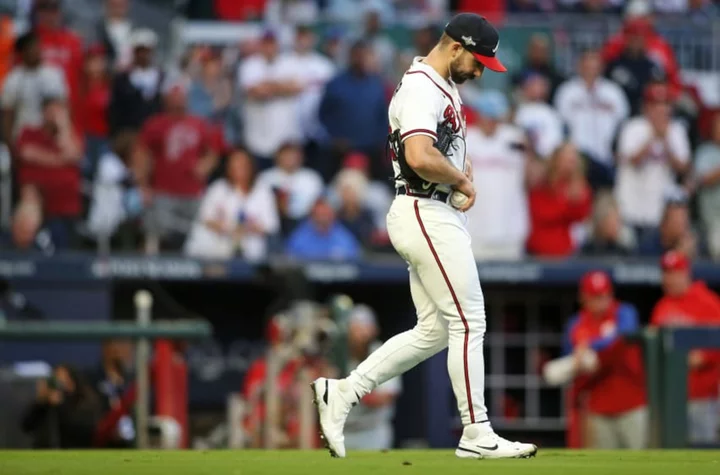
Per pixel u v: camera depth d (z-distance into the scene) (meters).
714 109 52.03
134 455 23.80
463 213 22.17
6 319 45.53
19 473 18.05
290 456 23.19
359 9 53.34
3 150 48.00
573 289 51.28
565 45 51.84
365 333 42.44
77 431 37.53
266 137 49.81
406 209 21.83
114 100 48.81
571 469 18.80
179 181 48.75
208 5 51.03
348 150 50.00
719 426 41.28
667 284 42.09
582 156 50.66
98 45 49.53
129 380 40.06
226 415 45.50
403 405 47.53
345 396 22.52
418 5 53.97
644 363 37.25
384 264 48.00
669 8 54.97
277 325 39.44
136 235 48.38
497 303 51.09
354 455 23.69
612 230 50.38
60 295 46.19
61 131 48.22
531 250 49.84
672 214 50.75
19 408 37.75
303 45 50.56
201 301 49.78
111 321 47.62
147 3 50.56
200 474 17.77
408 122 21.39
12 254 46.06
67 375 37.66
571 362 39.03
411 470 18.44
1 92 48.44
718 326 36.72
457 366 21.75
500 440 21.95
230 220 48.62
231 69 50.22
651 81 51.53
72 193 48.12
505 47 51.72
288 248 48.72
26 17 49.12
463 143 22.38
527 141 50.16
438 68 22.00
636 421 38.78
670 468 19.17
